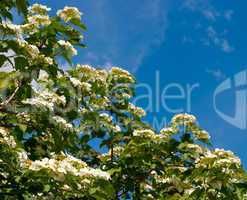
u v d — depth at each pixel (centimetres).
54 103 975
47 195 860
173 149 1244
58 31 997
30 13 1112
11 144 935
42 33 991
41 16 1040
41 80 1054
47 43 999
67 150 1054
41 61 892
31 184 843
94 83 1270
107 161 1327
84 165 864
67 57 970
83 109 1177
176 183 1287
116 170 1261
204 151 1315
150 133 1244
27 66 888
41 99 941
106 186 815
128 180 1288
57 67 915
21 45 875
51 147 1012
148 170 1294
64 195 872
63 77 964
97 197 812
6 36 877
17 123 934
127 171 1278
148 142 1235
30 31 1035
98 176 812
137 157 1245
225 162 1063
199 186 1112
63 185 832
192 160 1275
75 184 812
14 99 921
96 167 1355
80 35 1038
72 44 1039
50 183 829
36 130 949
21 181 864
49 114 924
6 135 953
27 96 912
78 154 1298
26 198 870
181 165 1290
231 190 1066
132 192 1308
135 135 1244
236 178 1073
